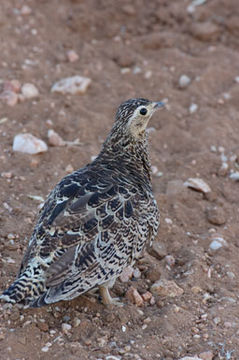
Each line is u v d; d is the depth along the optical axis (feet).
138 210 38.63
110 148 42.52
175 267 44.65
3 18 70.69
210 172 55.11
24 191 49.47
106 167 40.78
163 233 47.37
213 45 73.61
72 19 73.82
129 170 41.34
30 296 34.12
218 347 37.09
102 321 38.58
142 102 42.14
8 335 35.91
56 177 51.52
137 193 39.17
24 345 35.70
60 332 37.24
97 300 40.16
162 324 38.42
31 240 37.35
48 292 34.37
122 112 42.11
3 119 57.98
